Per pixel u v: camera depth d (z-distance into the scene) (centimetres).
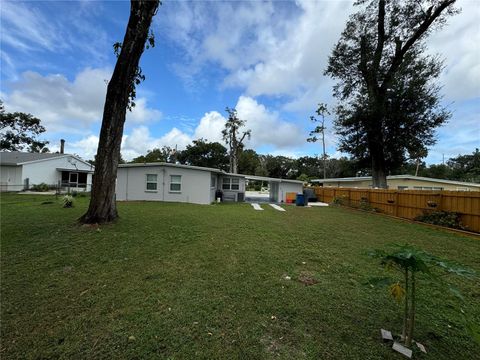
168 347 216
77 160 2770
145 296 307
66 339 227
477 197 724
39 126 3425
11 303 290
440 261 188
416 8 1427
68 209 1018
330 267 413
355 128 1681
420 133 1530
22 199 1466
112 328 243
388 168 1734
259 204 1723
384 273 387
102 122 729
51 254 464
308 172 5388
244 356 206
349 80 1761
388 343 221
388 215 1136
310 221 917
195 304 288
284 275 377
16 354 209
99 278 361
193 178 1695
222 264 420
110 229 659
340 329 242
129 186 1697
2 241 544
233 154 3922
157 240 566
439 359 204
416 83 1470
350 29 1655
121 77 716
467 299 311
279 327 245
